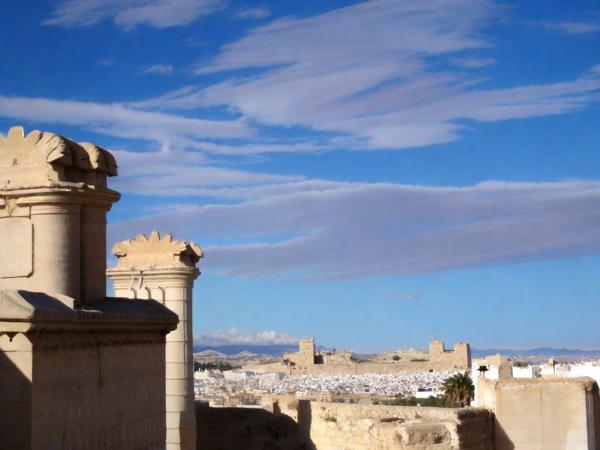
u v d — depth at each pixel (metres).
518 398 28.23
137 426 16.84
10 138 16.16
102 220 17.06
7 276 15.84
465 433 27.17
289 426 32.62
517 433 28.11
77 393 14.41
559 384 28.14
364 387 136.62
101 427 15.27
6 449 12.90
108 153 17.36
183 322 27.19
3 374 12.98
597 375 46.56
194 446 27.00
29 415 12.92
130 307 17.25
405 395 108.12
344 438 29.72
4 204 15.92
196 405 33.66
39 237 15.79
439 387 120.81
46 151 15.96
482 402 30.30
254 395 97.94
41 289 15.70
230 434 33.12
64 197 15.91
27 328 12.82
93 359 15.03
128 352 16.53
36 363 13.11
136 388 16.83
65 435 13.95
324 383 153.25
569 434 27.98
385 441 27.36
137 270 27.30
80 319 14.29
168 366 26.97
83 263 16.62
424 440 26.81
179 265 27.12
